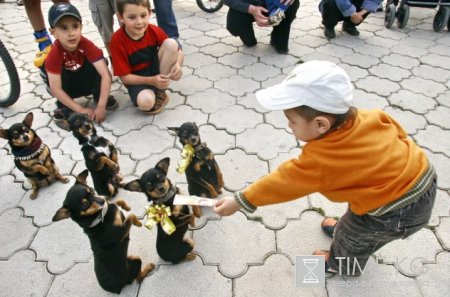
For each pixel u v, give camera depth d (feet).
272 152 8.30
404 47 12.08
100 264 5.41
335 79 4.00
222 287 5.89
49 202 7.50
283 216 6.89
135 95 9.52
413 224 4.58
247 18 11.58
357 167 4.19
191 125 6.36
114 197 7.52
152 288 5.94
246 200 4.88
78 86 9.66
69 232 6.89
